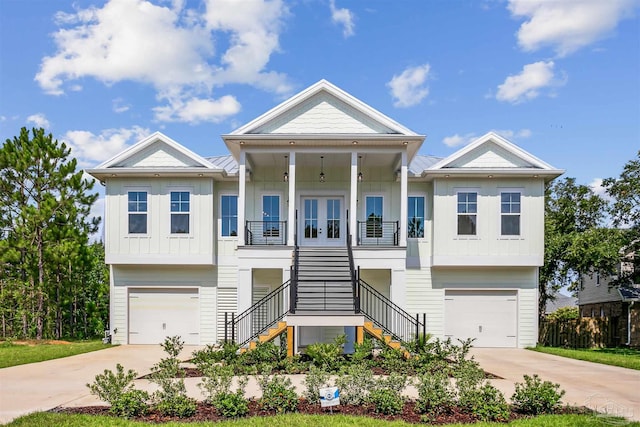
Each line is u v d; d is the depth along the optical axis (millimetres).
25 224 20500
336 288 15344
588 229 22797
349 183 18859
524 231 17922
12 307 21656
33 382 10547
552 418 7426
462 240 17953
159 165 18297
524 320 18109
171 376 8648
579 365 13562
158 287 18516
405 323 17188
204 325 18375
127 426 6930
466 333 18156
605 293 26906
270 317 18062
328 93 16828
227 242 18688
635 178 21359
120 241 18078
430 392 7770
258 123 16594
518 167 18125
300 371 11445
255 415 7570
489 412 7473
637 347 22609
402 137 16078
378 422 7086
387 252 16188
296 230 18078
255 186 18906
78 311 24422
